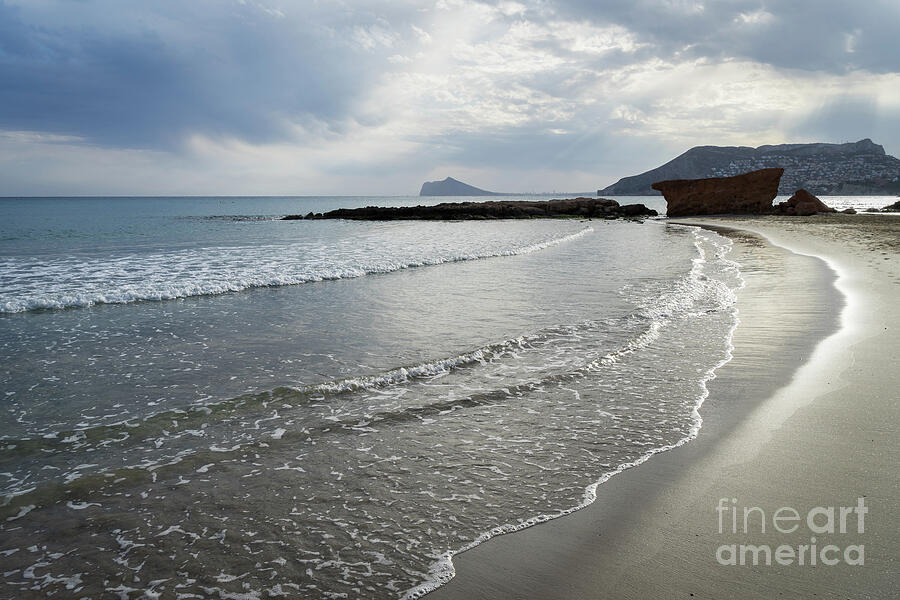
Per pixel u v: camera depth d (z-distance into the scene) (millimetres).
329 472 4891
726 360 8070
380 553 3721
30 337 9898
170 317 11578
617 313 11578
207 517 4180
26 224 49062
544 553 3664
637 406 6391
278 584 3410
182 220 61719
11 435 5703
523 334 9836
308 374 7648
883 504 4012
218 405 6520
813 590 3133
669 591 3199
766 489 4332
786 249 23953
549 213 68750
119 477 4805
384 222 59188
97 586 3404
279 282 16109
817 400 6168
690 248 26438
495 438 5594
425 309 12227
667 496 4336
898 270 15797
